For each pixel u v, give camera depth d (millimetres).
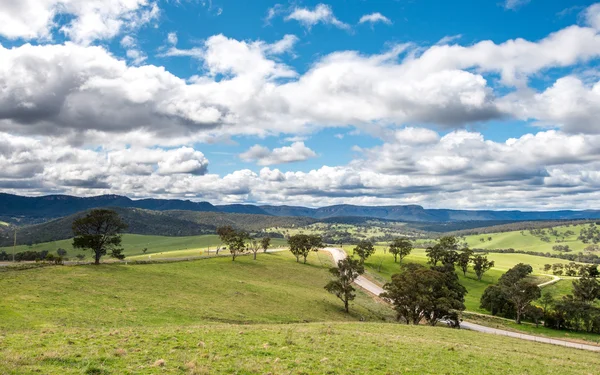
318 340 33156
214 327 40125
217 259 141000
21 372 18188
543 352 45375
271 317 67188
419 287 86625
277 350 27469
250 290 89188
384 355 28922
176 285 82500
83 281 73562
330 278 136375
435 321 87062
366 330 46719
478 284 178250
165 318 53781
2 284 63438
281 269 137500
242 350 26656
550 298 130375
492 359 31906
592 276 152750
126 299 63750
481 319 118688
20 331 34594
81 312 50750
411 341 37875
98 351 23688
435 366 26719
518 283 123812
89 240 96438
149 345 26500
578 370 31906
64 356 21531
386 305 114500
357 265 96562
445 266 153500
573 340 96062
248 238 153500
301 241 164750
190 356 23562
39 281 68875
